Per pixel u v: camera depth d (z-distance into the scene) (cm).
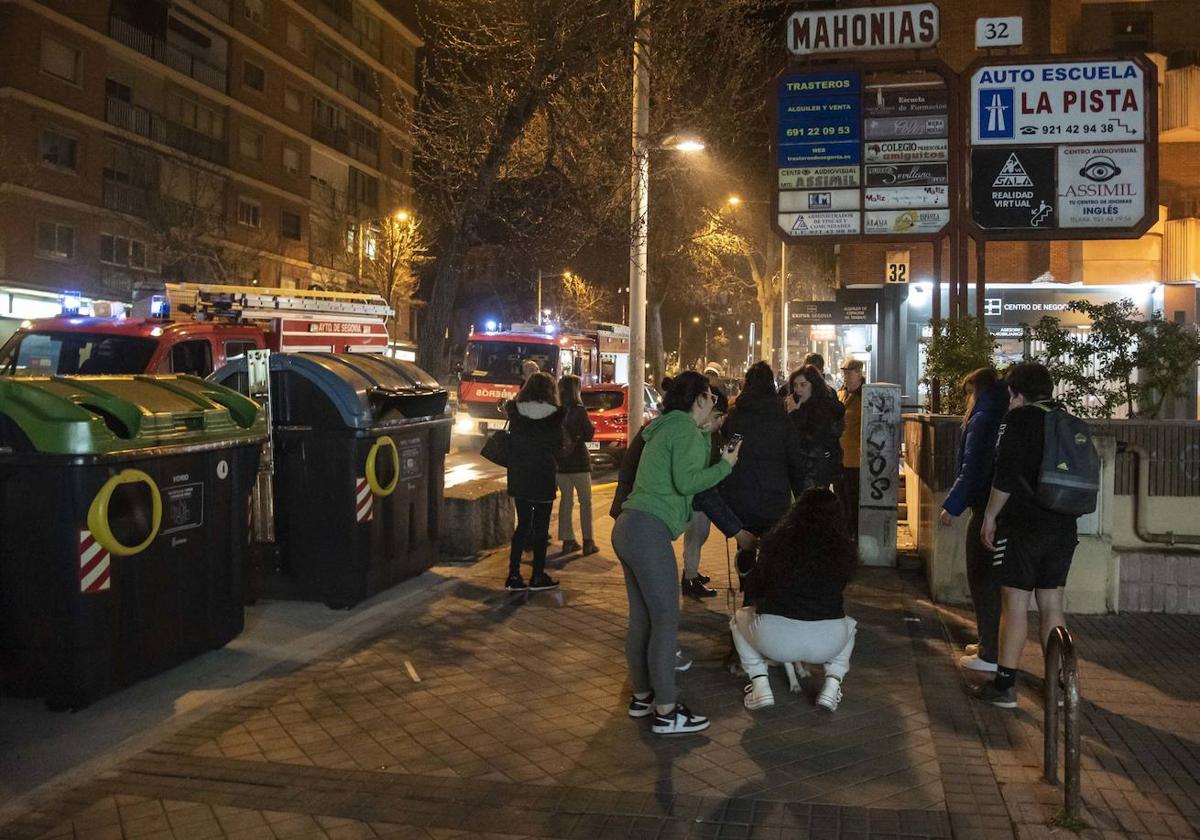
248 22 4322
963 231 1180
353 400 758
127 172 3672
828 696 538
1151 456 782
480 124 1259
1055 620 545
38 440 516
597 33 1202
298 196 4697
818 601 523
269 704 558
